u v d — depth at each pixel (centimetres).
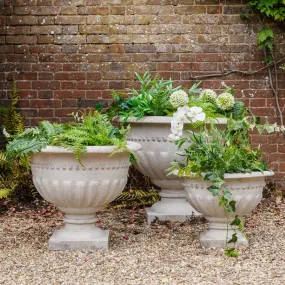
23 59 737
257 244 516
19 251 497
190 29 736
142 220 620
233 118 596
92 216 510
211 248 505
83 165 468
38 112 739
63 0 733
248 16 735
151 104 596
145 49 736
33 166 492
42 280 420
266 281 416
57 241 500
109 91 739
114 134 513
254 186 491
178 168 515
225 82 739
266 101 741
